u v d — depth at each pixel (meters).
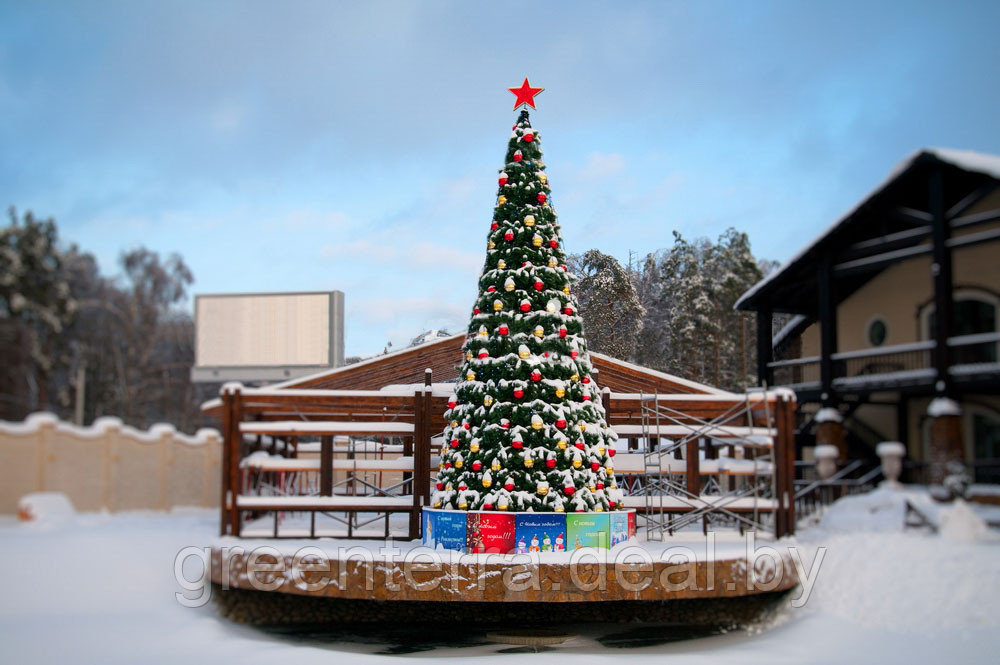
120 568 10.09
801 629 8.91
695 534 12.52
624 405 12.23
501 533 9.55
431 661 7.68
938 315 10.47
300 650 8.08
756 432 11.72
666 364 19.39
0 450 11.07
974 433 10.11
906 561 9.61
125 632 8.30
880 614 8.90
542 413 10.02
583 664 7.57
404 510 11.52
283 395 11.41
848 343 11.69
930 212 10.79
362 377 15.05
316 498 11.39
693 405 12.01
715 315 19.64
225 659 7.49
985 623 8.27
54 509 11.14
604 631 9.48
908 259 11.03
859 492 11.36
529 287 10.58
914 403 10.85
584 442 10.23
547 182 11.11
